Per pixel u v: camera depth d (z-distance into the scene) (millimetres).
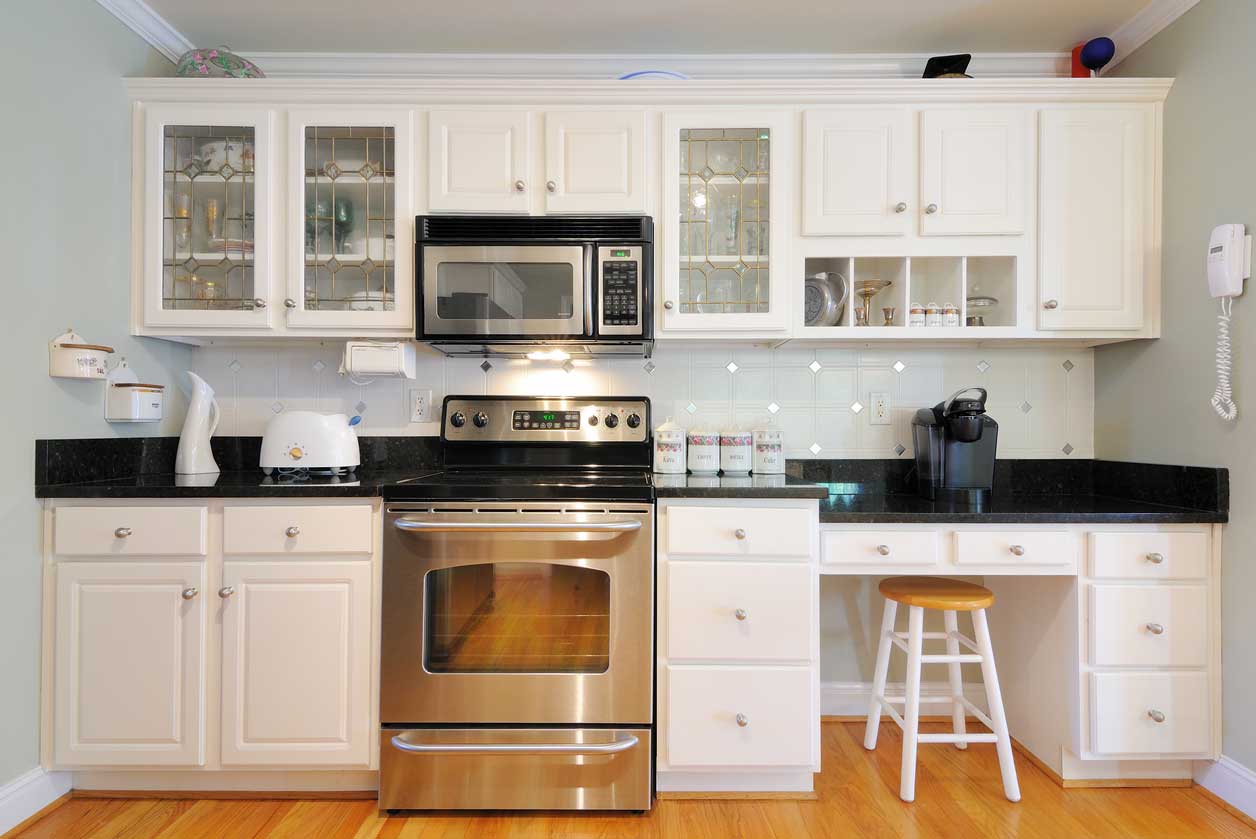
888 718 2223
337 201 1968
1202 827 1602
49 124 1668
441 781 1655
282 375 2242
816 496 1675
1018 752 1980
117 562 1663
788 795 1729
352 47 2209
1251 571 1636
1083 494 2203
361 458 2236
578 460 2160
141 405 1894
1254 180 1646
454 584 1667
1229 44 1712
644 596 1652
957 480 2010
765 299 1967
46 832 1572
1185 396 1843
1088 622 1722
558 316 1910
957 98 1936
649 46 2207
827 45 2195
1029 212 1936
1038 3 1956
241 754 1661
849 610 2256
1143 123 1936
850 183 1937
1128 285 1930
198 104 1938
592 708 1651
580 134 1938
